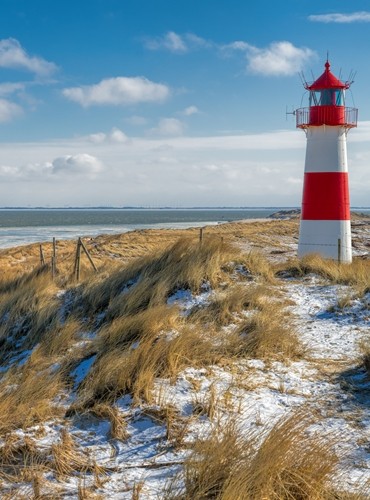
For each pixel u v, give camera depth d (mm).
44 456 5301
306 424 5191
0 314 12320
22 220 133750
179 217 176625
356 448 5188
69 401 6762
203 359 7477
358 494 4211
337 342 8742
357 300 10781
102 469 5004
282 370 7344
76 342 9547
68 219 145125
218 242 13703
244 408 6094
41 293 12609
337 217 19578
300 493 4227
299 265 13273
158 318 9070
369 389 6715
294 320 9875
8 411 6266
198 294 10961
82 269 17438
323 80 19344
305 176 20172
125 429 5773
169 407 6035
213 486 4348
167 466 5008
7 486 4773
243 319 9672
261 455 4426
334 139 19578
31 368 8438
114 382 6684
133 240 41000
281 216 119562
